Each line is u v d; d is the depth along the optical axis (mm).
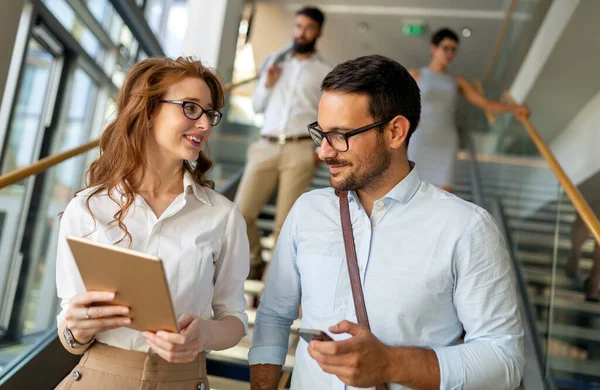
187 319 1298
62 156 2756
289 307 1643
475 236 1420
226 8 6816
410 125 1521
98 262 1148
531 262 3783
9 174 2355
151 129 1546
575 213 3059
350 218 1539
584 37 4895
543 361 3041
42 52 4684
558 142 6574
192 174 1636
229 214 1592
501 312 1384
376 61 1493
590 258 2805
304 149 3734
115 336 1424
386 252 1471
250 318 3480
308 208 1629
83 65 5238
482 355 1313
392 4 8266
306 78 3832
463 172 6383
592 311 2805
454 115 4367
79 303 1219
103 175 1544
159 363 1423
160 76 1533
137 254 1084
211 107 1596
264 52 9672
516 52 6371
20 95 4410
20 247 3221
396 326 1400
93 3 5281
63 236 1472
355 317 1438
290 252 1645
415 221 1486
